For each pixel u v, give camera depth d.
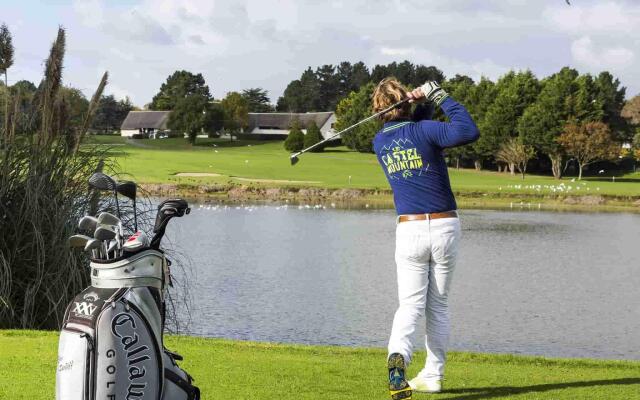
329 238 30.72
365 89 105.56
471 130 4.66
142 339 3.28
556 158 83.19
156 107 172.00
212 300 16.17
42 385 4.98
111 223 3.42
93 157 10.13
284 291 17.78
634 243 30.16
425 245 4.82
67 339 3.24
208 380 5.28
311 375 5.50
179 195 51.47
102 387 3.18
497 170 95.31
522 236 32.34
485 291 18.47
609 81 116.25
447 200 4.86
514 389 5.23
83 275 9.62
